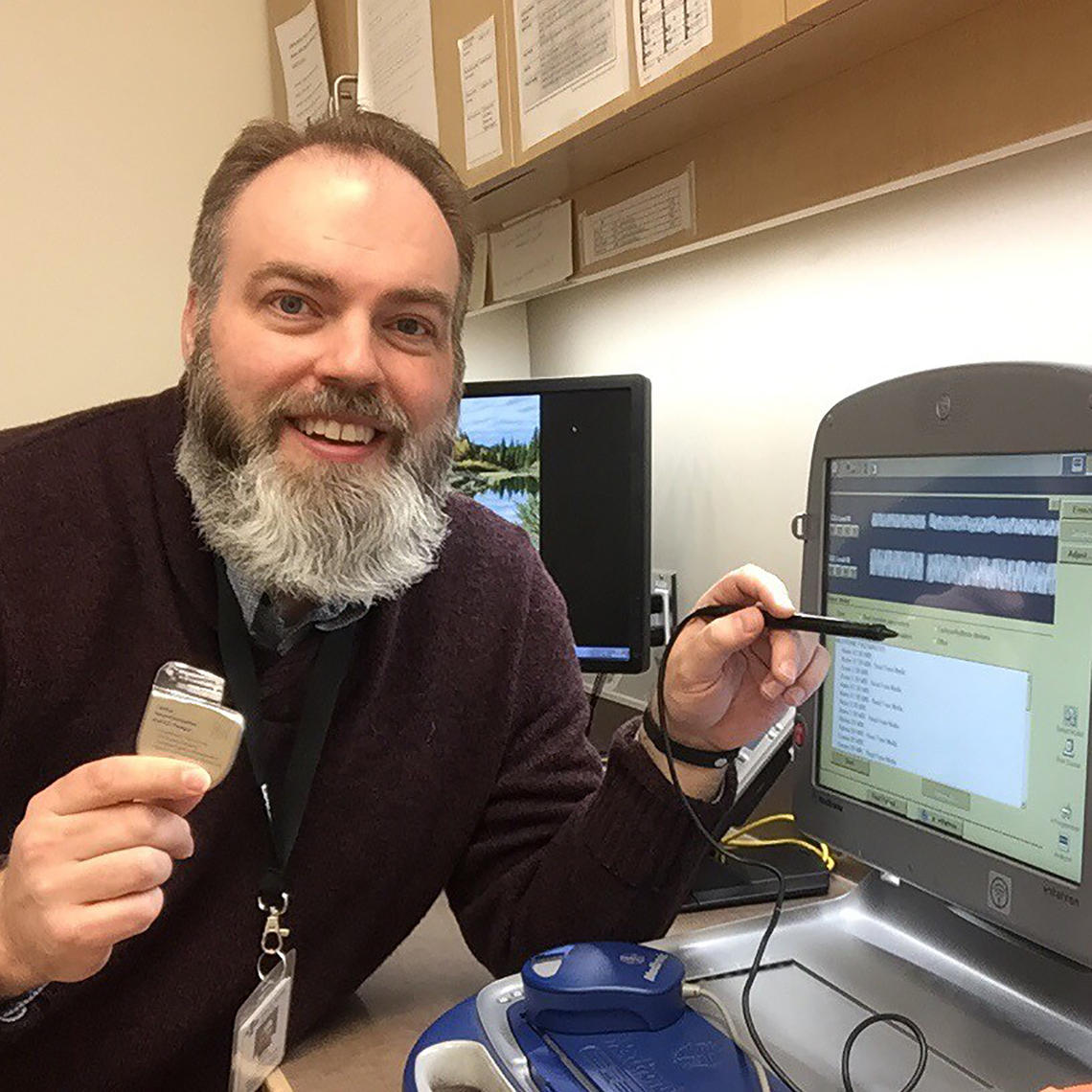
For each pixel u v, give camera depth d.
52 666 0.71
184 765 0.52
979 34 0.77
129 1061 0.73
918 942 0.68
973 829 0.64
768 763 0.83
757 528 1.18
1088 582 0.57
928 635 0.67
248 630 0.76
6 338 1.54
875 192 0.89
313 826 0.76
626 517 1.17
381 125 0.80
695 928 0.81
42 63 1.54
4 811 0.73
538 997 0.57
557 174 1.19
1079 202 0.81
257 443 0.73
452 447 0.84
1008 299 0.87
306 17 1.55
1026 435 0.59
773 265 1.13
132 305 1.61
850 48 0.83
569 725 0.87
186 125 1.63
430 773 0.81
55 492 0.74
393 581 0.77
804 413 1.10
